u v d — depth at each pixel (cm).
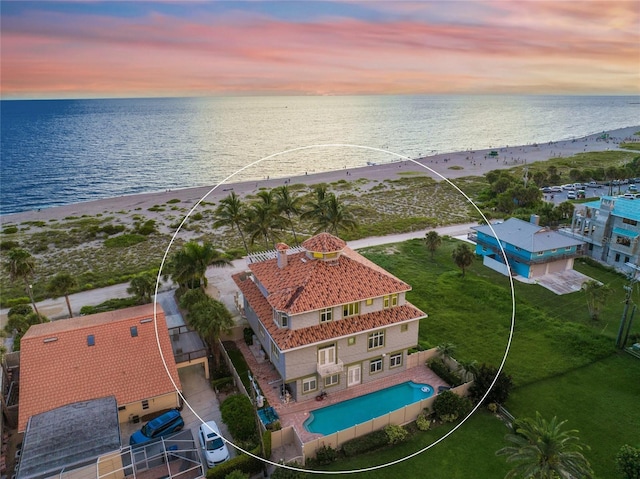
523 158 17300
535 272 5834
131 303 5316
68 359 3334
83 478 2514
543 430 2294
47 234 8625
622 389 3622
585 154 17638
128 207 11019
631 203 6153
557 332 4459
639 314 4816
